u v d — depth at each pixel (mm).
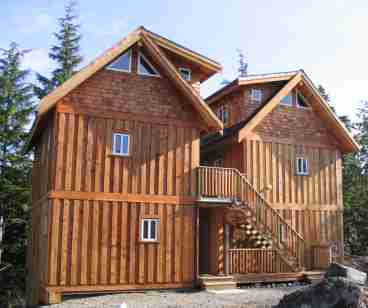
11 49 32062
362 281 12328
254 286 17828
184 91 17531
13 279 29172
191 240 17188
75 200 15805
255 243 19656
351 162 35562
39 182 20062
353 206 33219
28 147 22750
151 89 17609
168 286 16547
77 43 37281
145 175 16922
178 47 19078
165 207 17000
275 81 22219
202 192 17547
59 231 15438
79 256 15555
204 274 18359
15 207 29625
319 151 22469
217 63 19469
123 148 16812
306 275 18484
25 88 31969
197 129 18047
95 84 16781
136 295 15602
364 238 32750
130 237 16312
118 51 16672
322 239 21594
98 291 15656
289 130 21859
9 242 30250
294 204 21234
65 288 15188
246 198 18359
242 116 21844
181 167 17516
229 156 21797
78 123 16266
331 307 10281
